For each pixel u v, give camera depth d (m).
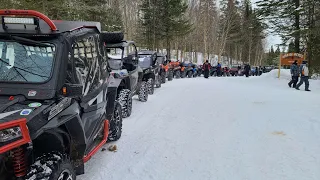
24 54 2.92
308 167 4.32
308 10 23.20
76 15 18.48
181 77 24.94
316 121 6.93
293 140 5.53
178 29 38.47
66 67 2.93
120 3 38.88
